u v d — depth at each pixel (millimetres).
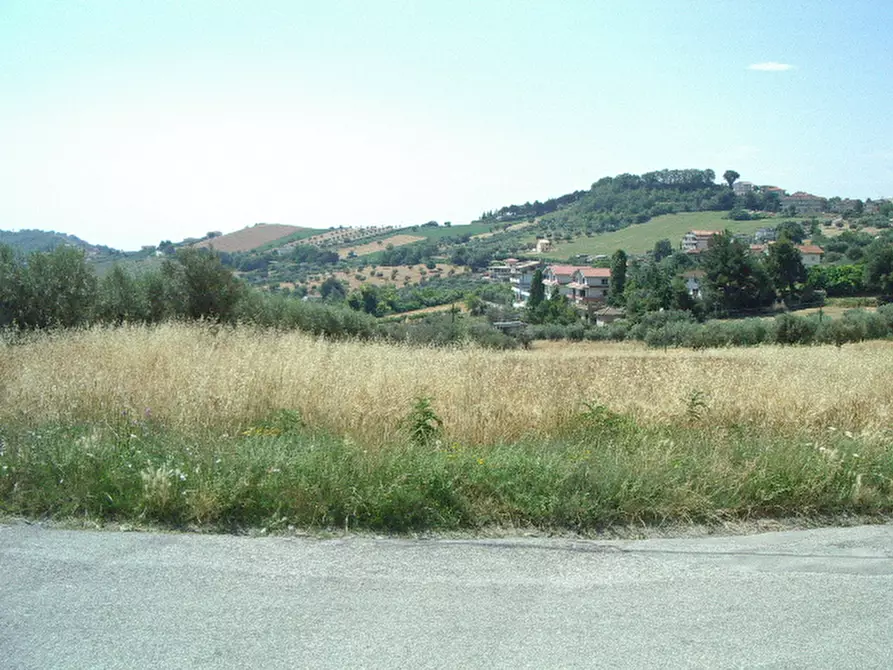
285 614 3734
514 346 35875
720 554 4770
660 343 42750
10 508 5184
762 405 8719
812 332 39031
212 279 22906
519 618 3756
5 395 8125
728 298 62531
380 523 5137
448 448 6805
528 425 7652
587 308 78000
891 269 63938
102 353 10898
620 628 3680
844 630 3713
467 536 5020
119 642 3424
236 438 6801
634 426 7656
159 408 7707
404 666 3262
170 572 4230
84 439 6035
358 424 7324
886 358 16062
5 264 17484
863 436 7246
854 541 5074
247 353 10781
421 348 15984
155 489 5191
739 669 3314
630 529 5246
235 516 5176
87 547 4590
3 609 3730
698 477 5918
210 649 3375
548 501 5359
